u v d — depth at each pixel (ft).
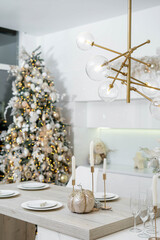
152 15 13.66
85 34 8.08
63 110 17.10
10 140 15.56
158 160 9.60
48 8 13.84
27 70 15.70
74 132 16.60
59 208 8.45
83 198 7.88
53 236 7.57
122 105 15.60
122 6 13.53
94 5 13.46
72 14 14.61
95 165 16.74
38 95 15.19
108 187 14.89
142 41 13.97
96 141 17.57
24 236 11.37
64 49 17.04
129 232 7.23
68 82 16.87
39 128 15.17
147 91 8.36
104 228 7.00
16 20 15.46
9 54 17.53
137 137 16.03
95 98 15.69
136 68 13.80
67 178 15.71
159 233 7.05
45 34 17.88
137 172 14.12
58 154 15.67
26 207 8.25
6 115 17.33
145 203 6.86
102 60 7.41
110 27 15.16
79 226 6.90
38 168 14.85
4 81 17.34
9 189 10.95
